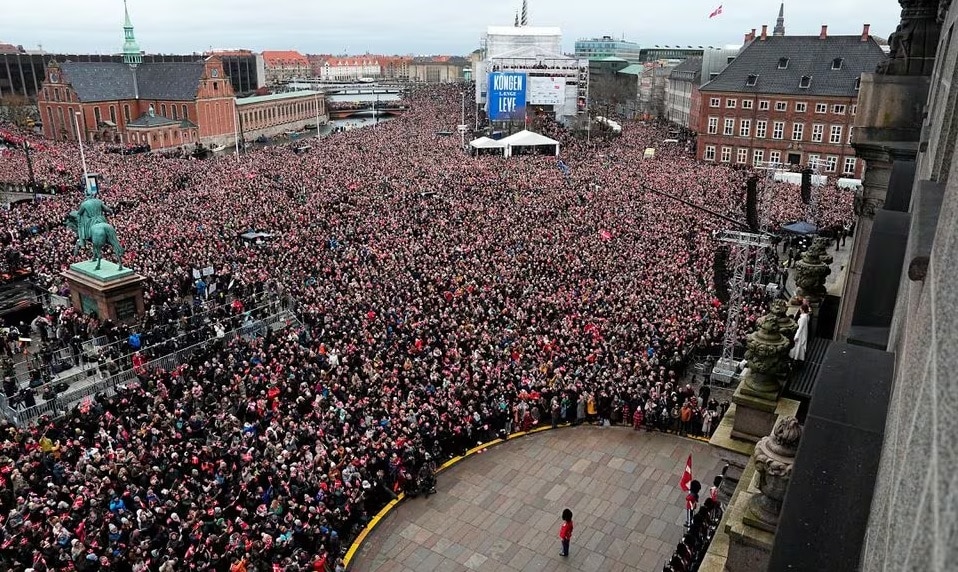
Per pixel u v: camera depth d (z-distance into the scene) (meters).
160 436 26.16
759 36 108.56
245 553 20.81
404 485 26.80
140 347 34.88
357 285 42.91
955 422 1.91
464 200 67.88
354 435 27.33
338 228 56.72
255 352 33.84
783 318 17.28
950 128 7.94
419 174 82.44
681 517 25.89
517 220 60.09
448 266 47.81
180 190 73.06
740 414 17.06
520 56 161.88
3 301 40.50
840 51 101.56
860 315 9.74
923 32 18.34
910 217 9.75
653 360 34.22
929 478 2.13
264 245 51.72
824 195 72.44
